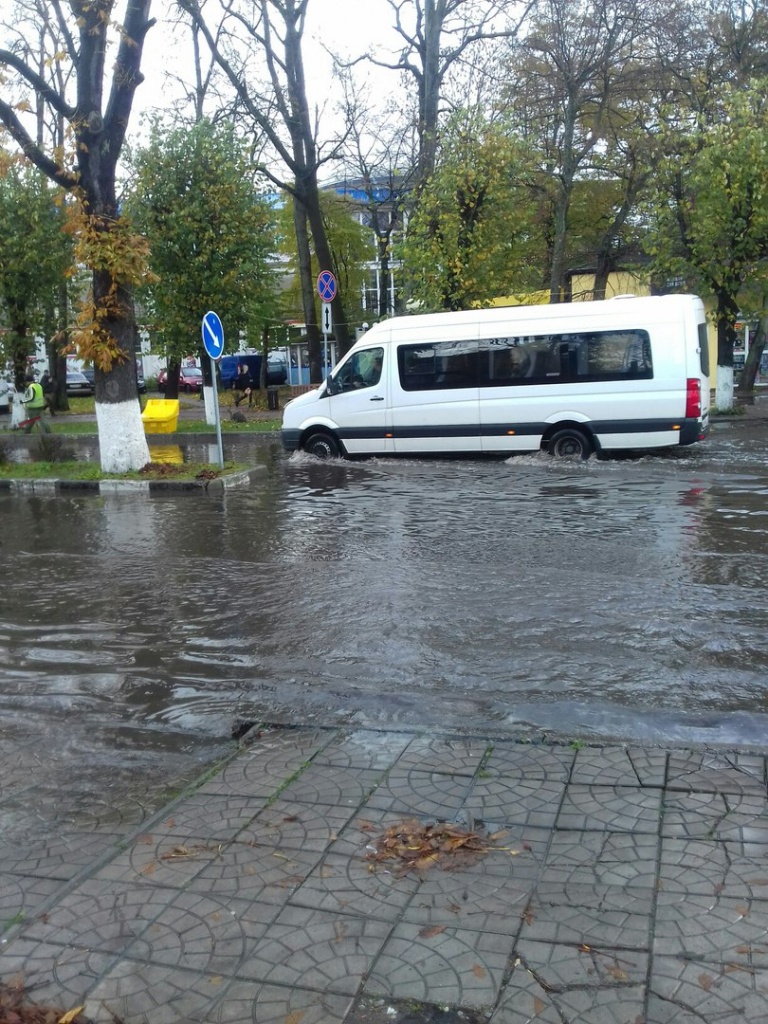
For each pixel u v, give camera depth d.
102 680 6.12
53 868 3.67
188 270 24.23
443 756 4.54
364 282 43.31
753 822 3.74
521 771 4.32
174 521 11.86
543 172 26.36
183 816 4.01
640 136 25.81
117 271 14.99
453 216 21.56
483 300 22.31
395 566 8.82
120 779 4.59
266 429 24.11
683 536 9.73
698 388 15.23
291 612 7.44
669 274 23.55
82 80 14.58
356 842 3.72
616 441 15.67
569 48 24.62
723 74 25.84
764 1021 2.65
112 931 3.19
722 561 8.62
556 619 6.98
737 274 22.50
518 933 3.09
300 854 3.65
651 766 4.30
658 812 3.86
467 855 3.59
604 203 31.20
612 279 32.47
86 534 11.22
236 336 25.77
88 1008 2.82
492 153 21.31
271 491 14.16
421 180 24.00
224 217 23.91
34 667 6.44
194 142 23.78
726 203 21.53
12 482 15.52
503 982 2.86
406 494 13.30
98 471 15.83
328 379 17.61
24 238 25.97
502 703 5.37
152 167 23.78
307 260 29.80
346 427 17.42
